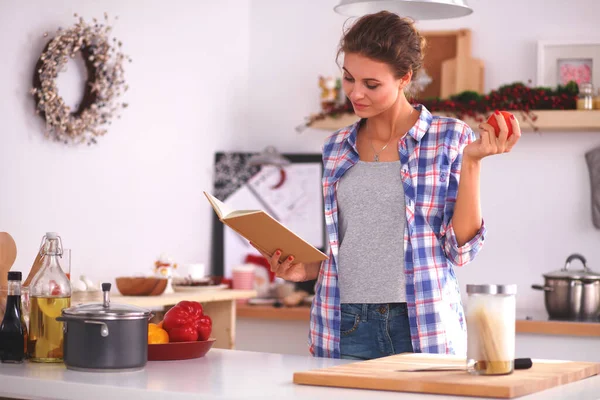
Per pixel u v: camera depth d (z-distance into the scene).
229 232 4.39
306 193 4.42
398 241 2.00
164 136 4.00
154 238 3.94
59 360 1.76
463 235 1.84
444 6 2.49
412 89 2.19
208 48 4.34
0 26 3.06
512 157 4.18
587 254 4.07
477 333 1.44
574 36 4.13
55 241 1.81
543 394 1.37
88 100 3.42
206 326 1.90
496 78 4.25
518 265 4.16
